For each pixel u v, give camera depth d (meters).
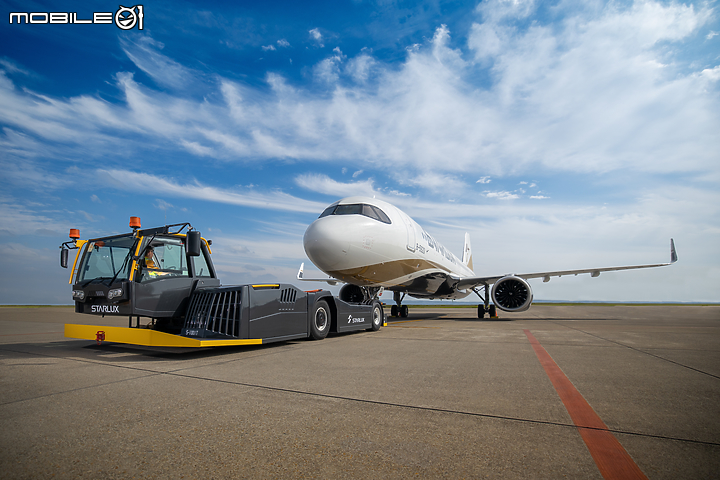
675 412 3.18
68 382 4.32
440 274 16.06
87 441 2.57
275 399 3.60
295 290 7.92
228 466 2.19
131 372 4.91
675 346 7.20
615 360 5.67
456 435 2.68
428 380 4.38
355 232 10.68
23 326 13.67
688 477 2.05
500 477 2.05
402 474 2.09
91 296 7.00
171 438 2.62
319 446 2.49
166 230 6.84
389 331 10.94
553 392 3.83
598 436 2.66
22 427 2.85
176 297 7.22
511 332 10.28
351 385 4.15
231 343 6.31
